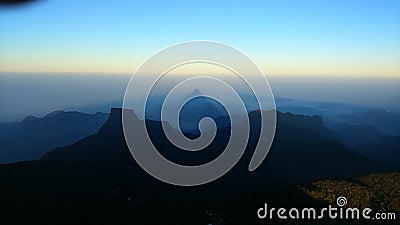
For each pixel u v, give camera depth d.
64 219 46.50
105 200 53.91
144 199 52.91
